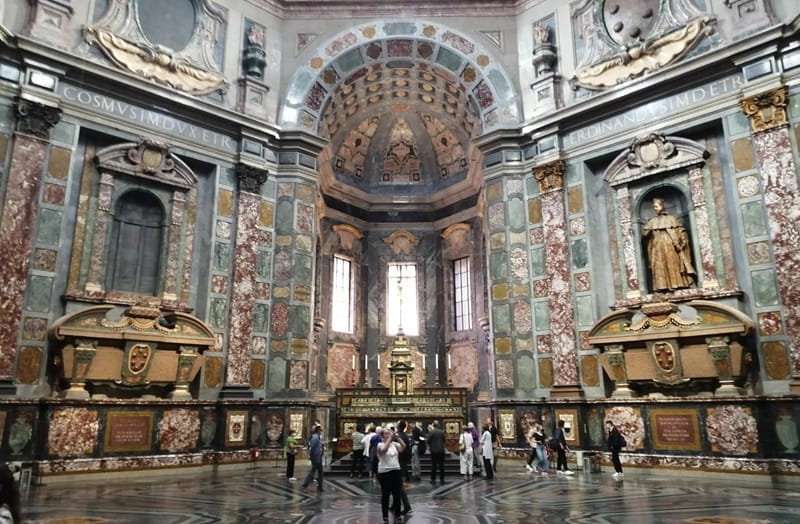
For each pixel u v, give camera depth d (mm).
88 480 11805
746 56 12703
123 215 14148
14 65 12461
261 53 16641
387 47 17719
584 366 14266
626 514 7645
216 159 15328
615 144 14688
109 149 13625
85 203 13344
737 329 11898
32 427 11492
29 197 12156
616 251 14602
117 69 13695
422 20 17656
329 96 17625
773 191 12086
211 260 14719
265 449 14523
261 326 15211
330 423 19328
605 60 15211
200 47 15711
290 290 15594
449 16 17656
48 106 12578
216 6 16250
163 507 8453
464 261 22062
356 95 19281
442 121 21844
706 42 13695
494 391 15484
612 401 13461
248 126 15742
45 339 12094
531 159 16094
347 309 21844
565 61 16188
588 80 15492
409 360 16906
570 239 15039
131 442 12672
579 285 14672
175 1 15500
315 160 16891
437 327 21984
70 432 11859
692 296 13055
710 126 13453
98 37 13758
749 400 11547
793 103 12133
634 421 13141
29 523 7180
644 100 14305
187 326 13820
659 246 13930
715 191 13297
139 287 14039
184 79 15133
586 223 14805
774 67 12352
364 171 23109
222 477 12453
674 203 14227
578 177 15188
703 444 12062
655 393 13227
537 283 15367
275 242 15883
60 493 9969
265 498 9406
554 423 14219
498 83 16984
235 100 16141
